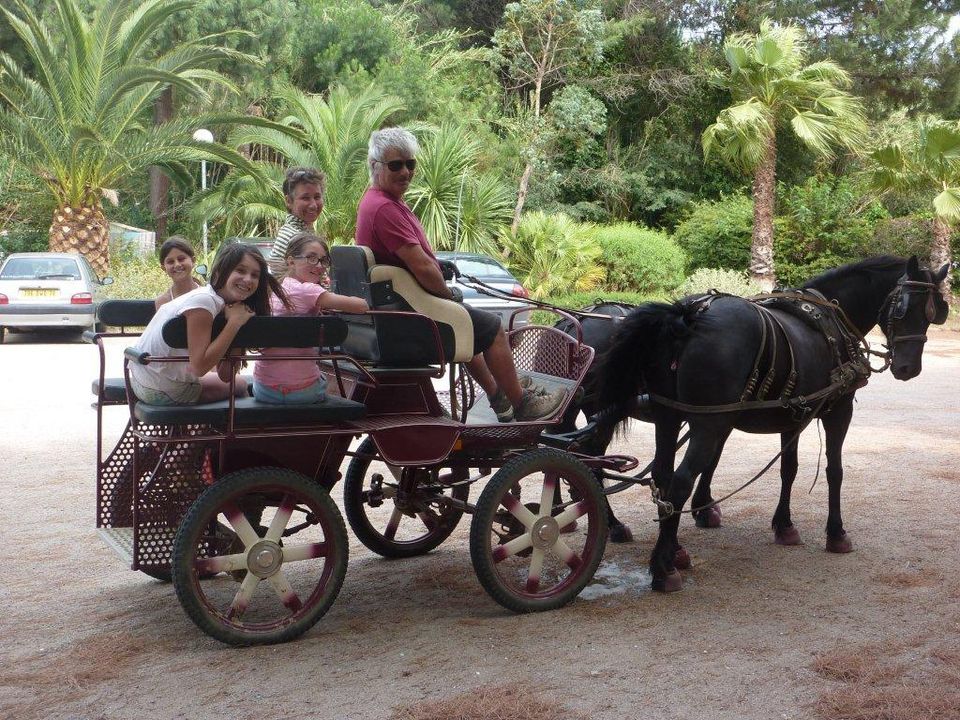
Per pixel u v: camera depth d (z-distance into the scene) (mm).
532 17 26734
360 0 31312
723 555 6184
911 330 6367
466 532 6812
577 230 23750
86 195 20500
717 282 23547
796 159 30484
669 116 31062
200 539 4586
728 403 5371
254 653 4527
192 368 4414
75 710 3928
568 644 4660
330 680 4227
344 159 21750
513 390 5312
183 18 24688
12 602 5176
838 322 6180
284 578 4707
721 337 5344
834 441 6215
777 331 5617
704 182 31297
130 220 29938
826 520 6980
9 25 25531
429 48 33719
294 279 4953
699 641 4703
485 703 3941
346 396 5258
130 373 4816
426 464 4945
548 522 5188
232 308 4406
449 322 5027
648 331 5395
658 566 5477
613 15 30609
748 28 31922
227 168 28438
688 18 31750
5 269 17703
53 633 4742
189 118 20312
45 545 6156
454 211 23609
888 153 23984
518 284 16906
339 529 4789
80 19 19250
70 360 15117
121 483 5160
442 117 26938
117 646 4562
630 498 7676
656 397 5566
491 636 4762
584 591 5500
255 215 22391
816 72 23781
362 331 5086
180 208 26578
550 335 5918
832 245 26672
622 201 29859
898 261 6520
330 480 5027
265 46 26297
